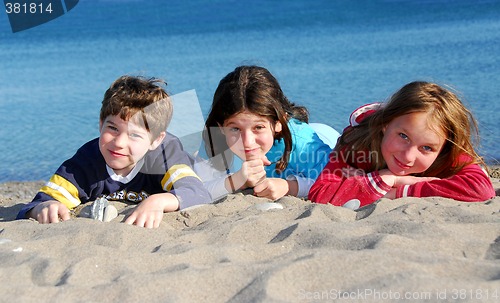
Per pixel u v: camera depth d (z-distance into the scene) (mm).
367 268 2461
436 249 2746
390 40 12688
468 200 3752
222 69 10883
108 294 2340
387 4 16922
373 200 3842
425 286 2293
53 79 11008
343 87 9047
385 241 2760
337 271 2455
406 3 16844
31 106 9156
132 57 12734
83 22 16875
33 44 14852
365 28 14328
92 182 3904
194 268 2504
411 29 13789
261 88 3963
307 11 16828
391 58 10914
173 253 2787
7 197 5402
